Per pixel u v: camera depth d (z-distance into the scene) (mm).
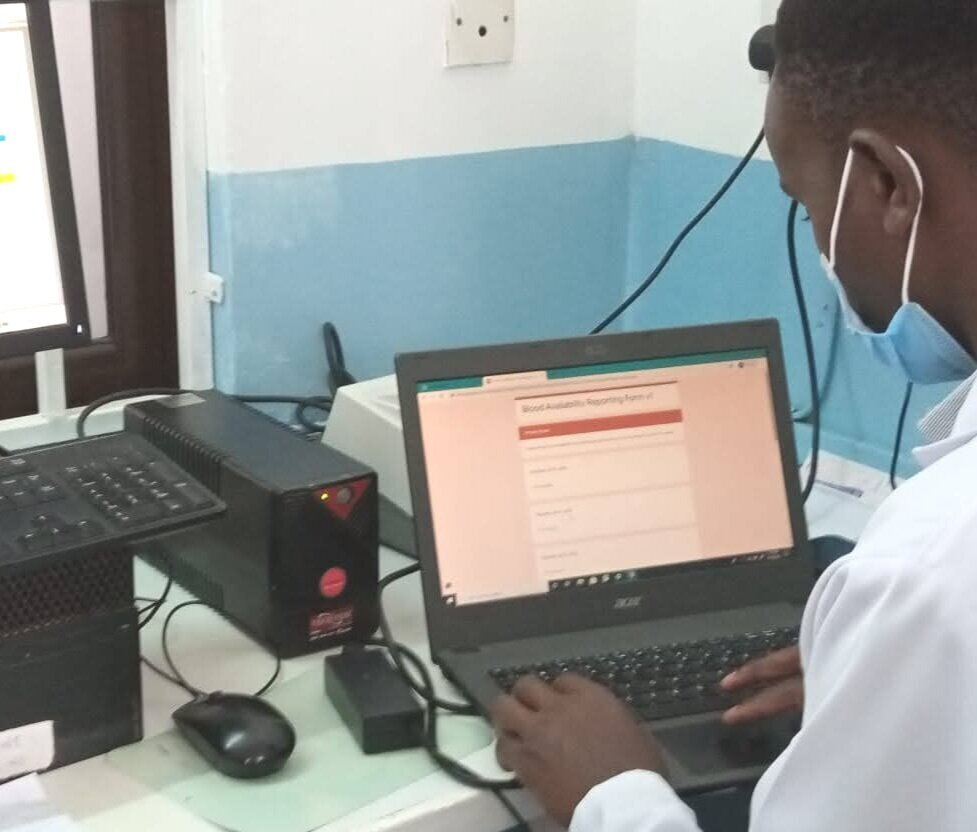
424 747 1038
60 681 983
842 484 1536
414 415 1165
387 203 1579
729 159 1640
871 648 685
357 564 1180
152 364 1632
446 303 1661
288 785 990
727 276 1676
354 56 1511
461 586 1152
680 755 1021
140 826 937
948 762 665
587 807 878
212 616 1233
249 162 1479
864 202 796
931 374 864
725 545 1236
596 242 1771
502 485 1181
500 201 1667
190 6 1451
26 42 1210
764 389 1272
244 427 1293
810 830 712
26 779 973
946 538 682
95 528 981
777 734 1050
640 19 1722
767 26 1412
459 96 1599
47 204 1243
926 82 728
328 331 1567
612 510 1208
